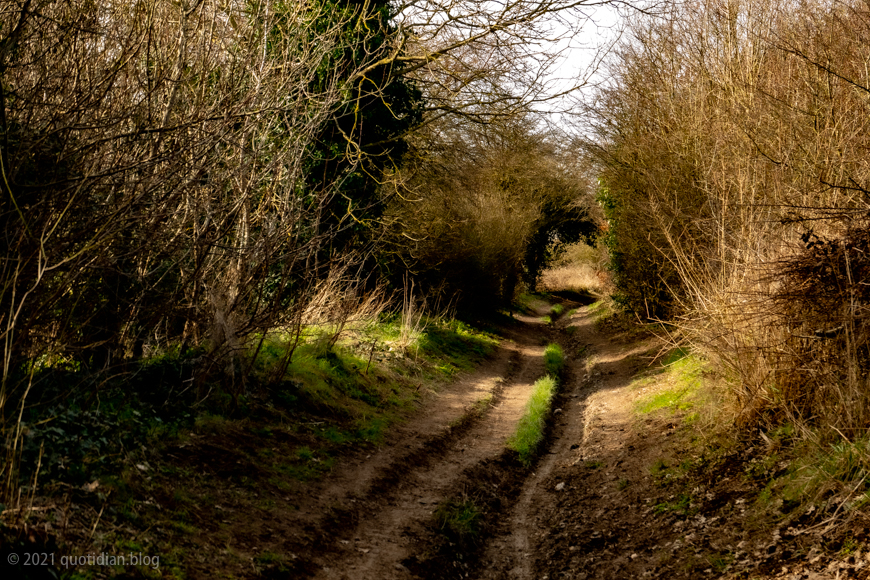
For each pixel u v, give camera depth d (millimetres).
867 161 6980
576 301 46562
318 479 7227
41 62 5461
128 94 6184
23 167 5230
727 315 7402
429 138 18906
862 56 7973
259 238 8352
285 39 8609
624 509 6941
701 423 8078
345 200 14484
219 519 5516
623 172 19109
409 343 15172
